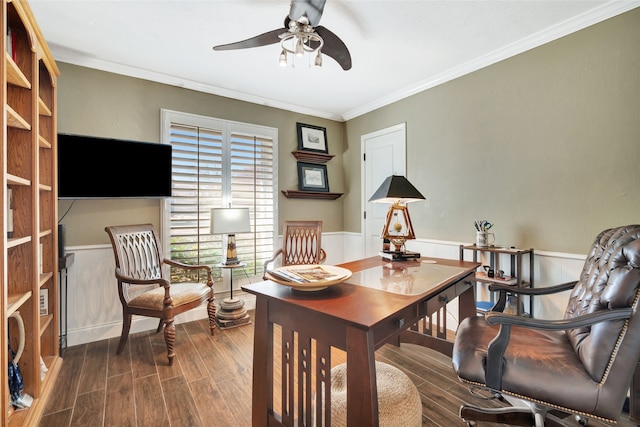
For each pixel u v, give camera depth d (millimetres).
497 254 2549
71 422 1645
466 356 1370
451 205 2967
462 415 1574
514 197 2498
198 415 1712
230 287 3291
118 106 2770
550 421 1467
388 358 2363
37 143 1695
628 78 1938
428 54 2592
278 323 1414
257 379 1480
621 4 1929
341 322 1093
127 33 2256
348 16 2064
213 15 2053
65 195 2406
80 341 2590
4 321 1266
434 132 3119
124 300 2428
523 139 2439
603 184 2045
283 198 3795
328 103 3793
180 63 2730
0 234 1258
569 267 2188
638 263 1131
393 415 1277
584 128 2123
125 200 2811
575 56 2162
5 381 1271
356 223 4148
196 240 3125
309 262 3523
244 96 3443
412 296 1339
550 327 1184
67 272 2508
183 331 2877
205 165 3193
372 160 3869
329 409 1215
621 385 1098
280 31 1776
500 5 1962
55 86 2129
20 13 1475
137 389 1952
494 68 2619
